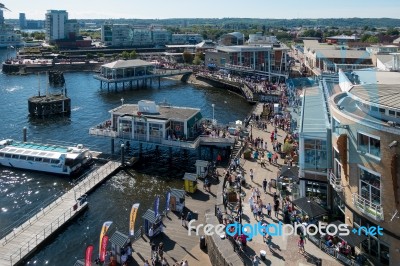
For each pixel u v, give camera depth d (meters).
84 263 43.06
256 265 39.69
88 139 100.56
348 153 42.03
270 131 92.75
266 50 191.50
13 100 151.25
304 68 194.12
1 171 78.69
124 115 85.06
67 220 57.78
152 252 47.44
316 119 56.06
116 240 45.78
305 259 41.16
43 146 83.88
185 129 83.12
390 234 37.56
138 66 184.00
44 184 73.31
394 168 35.97
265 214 51.06
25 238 52.69
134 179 75.12
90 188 69.25
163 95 164.88
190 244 49.38
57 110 130.38
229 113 131.50
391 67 96.31
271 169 67.81
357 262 39.41
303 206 45.69
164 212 57.09
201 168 69.06
